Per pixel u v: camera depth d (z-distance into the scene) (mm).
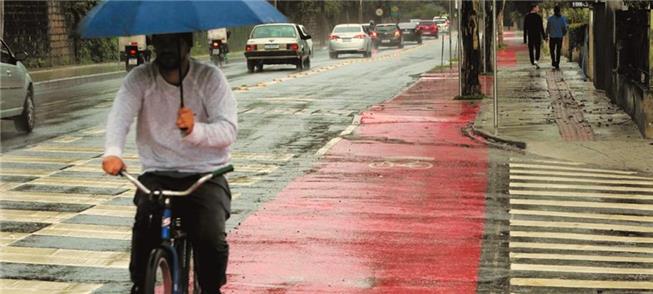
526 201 13797
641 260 10531
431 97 30750
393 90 34000
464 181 15414
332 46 62906
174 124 6812
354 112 26125
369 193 14281
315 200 13719
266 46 46531
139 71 6816
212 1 6711
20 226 12000
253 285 9430
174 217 6922
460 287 9375
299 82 38281
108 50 60531
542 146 19125
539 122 22969
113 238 11398
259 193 14219
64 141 19906
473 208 13258
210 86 6777
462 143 19938
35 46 51906
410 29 92188
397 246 11031
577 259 10531
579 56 44312
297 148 19016
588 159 17844
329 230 11828
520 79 37219
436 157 17938
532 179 15695
